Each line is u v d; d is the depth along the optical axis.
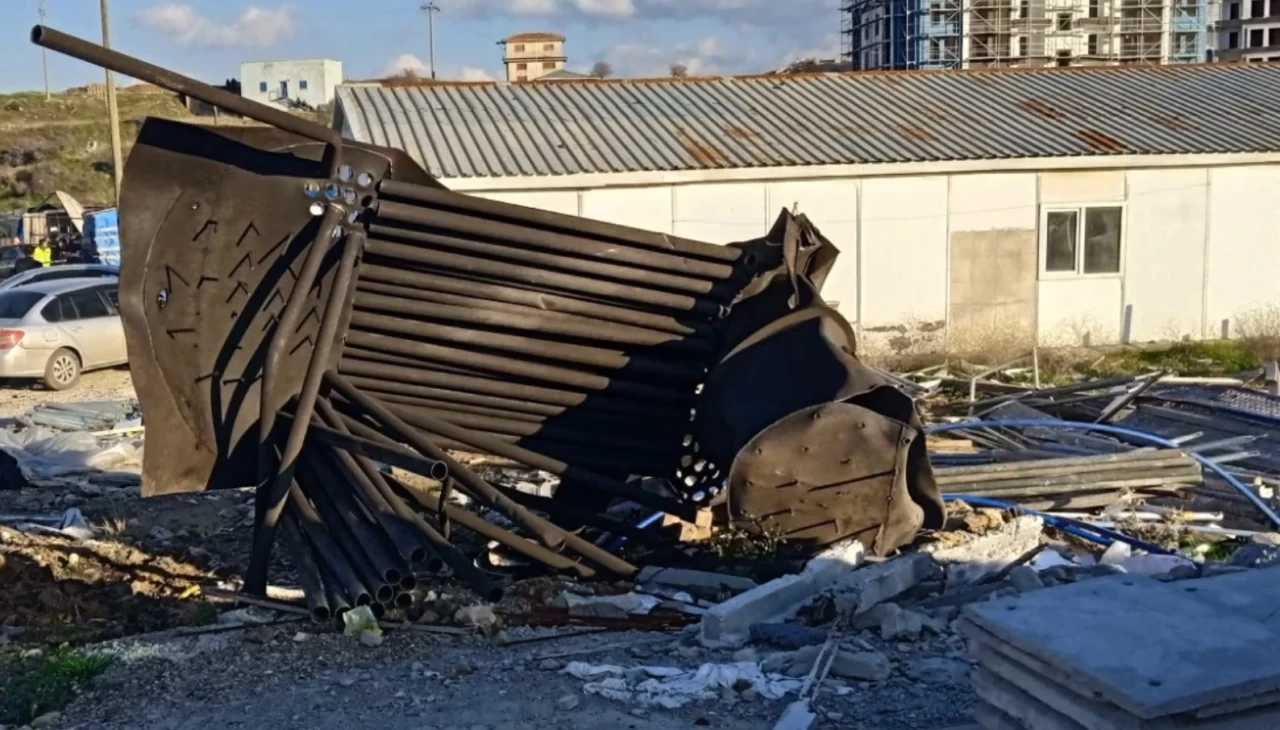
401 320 8.66
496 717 6.16
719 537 8.88
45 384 18.95
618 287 8.82
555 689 6.52
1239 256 21.47
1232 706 4.15
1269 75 26.17
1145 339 21.36
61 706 6.48
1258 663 4.27
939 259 20.50
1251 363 19.45
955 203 20.44
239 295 8.35
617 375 8.97
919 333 20.55
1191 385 14.35
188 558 9.35
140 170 8.22
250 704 6.41
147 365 8.18
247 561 9.27
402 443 8.36
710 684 6.47
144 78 7.88
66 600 8.28
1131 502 10.14
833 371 8.16
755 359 8.50
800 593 7.70
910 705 6.19
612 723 6.05
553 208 19.02
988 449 11.80
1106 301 21.16
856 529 8.30
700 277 8.88
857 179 20.05
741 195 19.72
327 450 8.17
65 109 79.19
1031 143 20.86
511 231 8.59
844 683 6.47
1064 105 23.55
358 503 7.78
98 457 13.03
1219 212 21.30
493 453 8.84
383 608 7.51
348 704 6.38
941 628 7.28
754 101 23.33
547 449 9.07
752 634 7.22
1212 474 10.84
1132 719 4.18
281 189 8.39
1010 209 20.59
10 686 6.61
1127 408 13.45
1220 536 9.52
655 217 19.45
